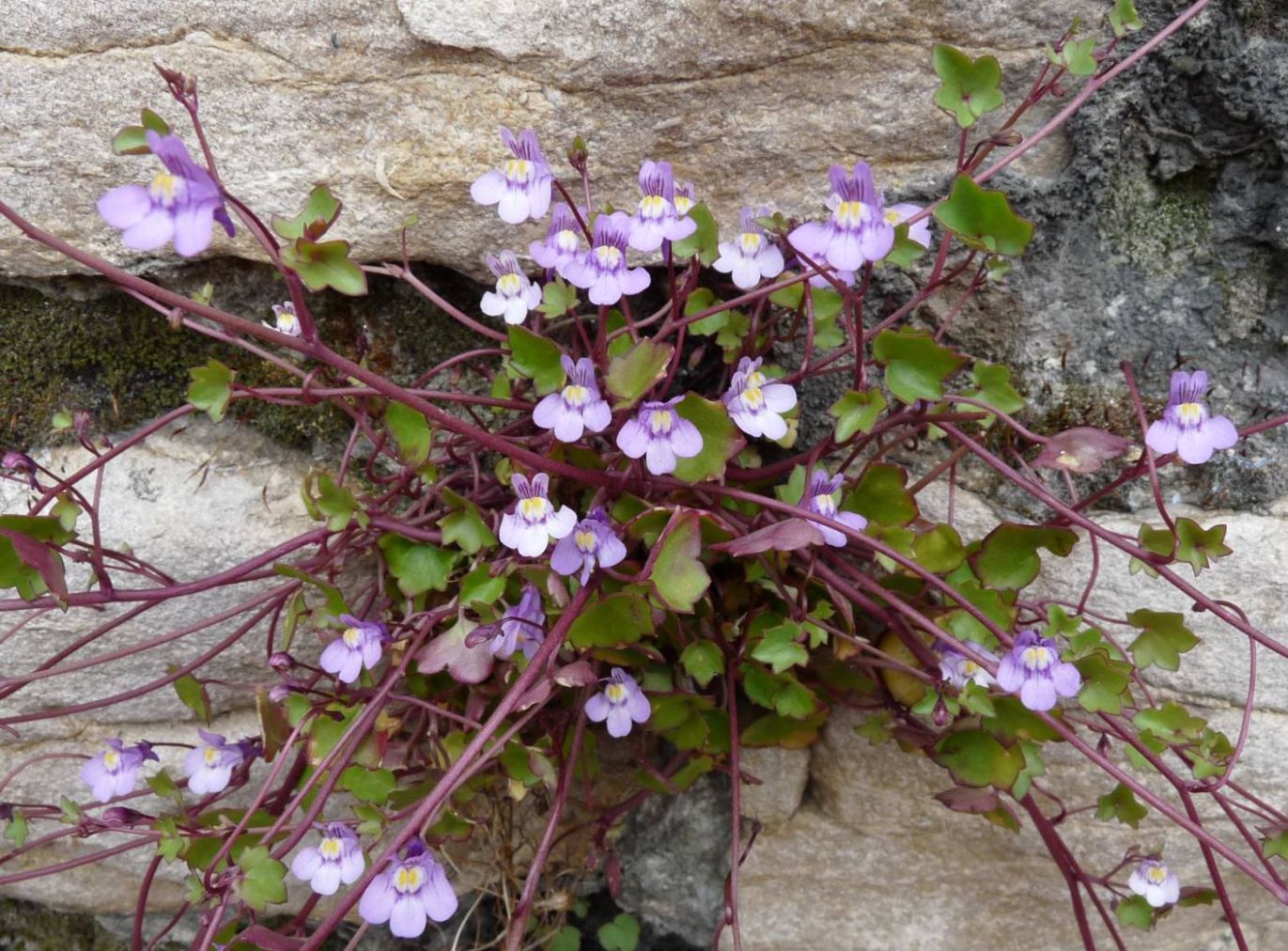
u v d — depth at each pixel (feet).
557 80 0.53
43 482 0.59
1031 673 0.45
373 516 0.53
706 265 0.53
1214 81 0.53
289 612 0.53
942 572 0.54
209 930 0.46
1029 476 0.56
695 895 0.70
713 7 0.51
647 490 0.51
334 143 0.54
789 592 0.56
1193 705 0.62
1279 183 0.55
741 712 0.66
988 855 0.67
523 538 0.48
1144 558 0.49
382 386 0.44
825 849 0.69
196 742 0.65
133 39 0.52
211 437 0.61
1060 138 0.55
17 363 0.59
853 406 0.50
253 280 0.59
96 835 0.66
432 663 0.50
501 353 0.56
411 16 0.51
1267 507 0.58
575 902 0.73
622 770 0.69
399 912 0.46
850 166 0.55
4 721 0.51
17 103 0.53
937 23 0.52
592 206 0.56
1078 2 0.51
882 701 0.58
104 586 0.50
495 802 0.65
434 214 0.56
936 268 0.50
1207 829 0.65
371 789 0.52
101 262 0.39
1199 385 0.48
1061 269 0.57
